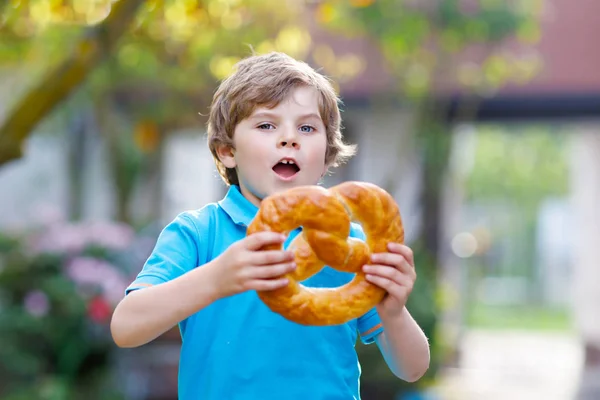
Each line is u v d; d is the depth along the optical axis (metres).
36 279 6.16
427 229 9.13
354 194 2.06
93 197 9.89
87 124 9.73
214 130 2.51
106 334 6.11
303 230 2.06
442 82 8.22
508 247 29.03
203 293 2.01
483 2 7.64
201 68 7.45
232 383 2.25
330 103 2.46
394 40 7.35
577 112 9.16
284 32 6.30
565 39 9.05
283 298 2.00
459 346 11.22
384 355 2.48
